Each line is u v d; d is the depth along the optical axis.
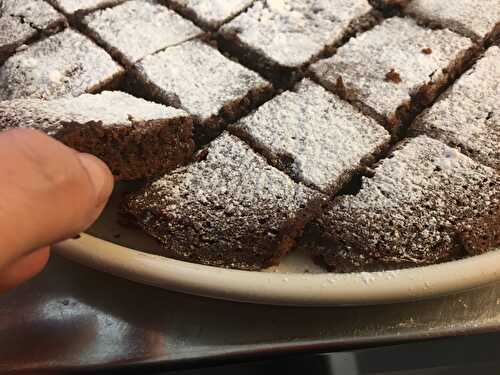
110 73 0.16
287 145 0.14
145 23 0.17
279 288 0.11
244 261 0.13
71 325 0.12
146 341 0.12
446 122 0.15
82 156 0.08
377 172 0.14
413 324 0.12
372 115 0.15
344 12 0.18
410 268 0.12
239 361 0.12
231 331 0.12
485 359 0.11
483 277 0.12
